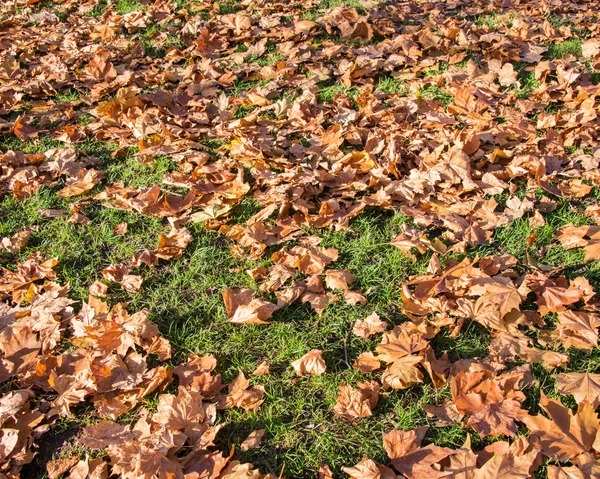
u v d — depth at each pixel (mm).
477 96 3361
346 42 4125
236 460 2020
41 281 2523
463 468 1979
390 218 2719
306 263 2508
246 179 2889
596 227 2576
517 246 2578
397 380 2158
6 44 4109
